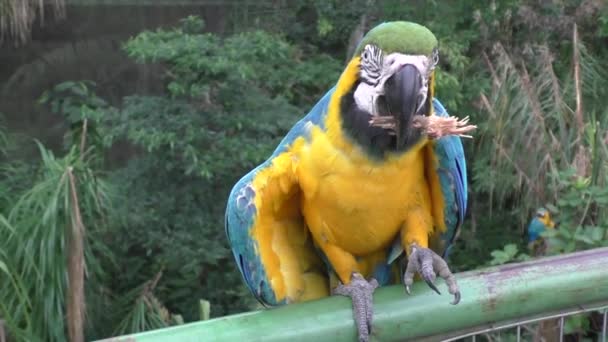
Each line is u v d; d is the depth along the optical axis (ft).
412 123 4.17
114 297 8.95
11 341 7.11
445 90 9.09
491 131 8.87
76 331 7.00
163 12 11.94
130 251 9.36
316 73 10.05
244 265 4.40
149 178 9.16
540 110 8.61
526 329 5.97
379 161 4.25
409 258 4.33
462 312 3.92
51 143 11.68
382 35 4.20
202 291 9.22
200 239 8.93
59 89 10.00
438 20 9.91
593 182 6.91
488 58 9.84
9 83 11.78
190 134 8.59
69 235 6.99
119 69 11.95
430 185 4.46
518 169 8.66
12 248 7.28
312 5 10.99
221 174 8.93
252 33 9.60
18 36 11.61
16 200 8.34
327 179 4.30
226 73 8.76
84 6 11.82
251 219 4.32
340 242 4.48
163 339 3.72
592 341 6.05
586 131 7.82
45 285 7.16
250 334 3.79
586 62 9.22
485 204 9.93
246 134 8.98
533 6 9.79
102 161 9.62
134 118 8.87
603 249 4.04
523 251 9.13
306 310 3.91
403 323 3.95
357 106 4.22
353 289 4.13
